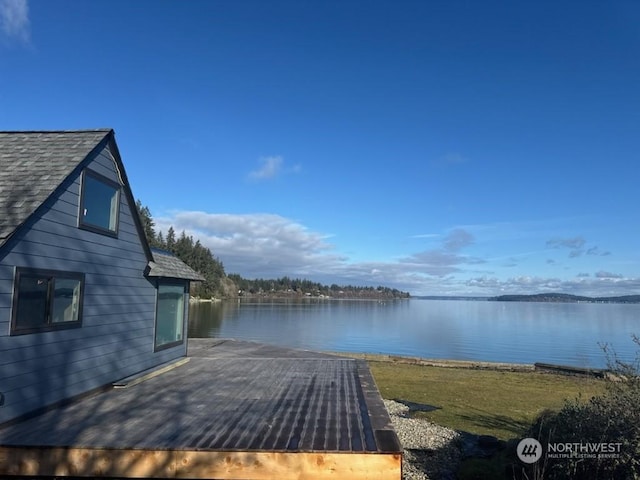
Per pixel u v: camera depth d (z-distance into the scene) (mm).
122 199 7391
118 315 7234
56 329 5602
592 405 5094
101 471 4215
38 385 5273
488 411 10203
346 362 9547
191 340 13773
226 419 5215
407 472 6402
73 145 6352
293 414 5445
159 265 8828
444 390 12812
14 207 5055
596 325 48875
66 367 5812
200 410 5621
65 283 5812
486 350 26812
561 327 45688
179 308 9906
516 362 22047
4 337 4703
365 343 29109
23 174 5680
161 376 7977
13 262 4820
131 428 4832
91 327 6426
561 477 4688
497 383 14258
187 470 4180
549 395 12180
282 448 4219
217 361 9719
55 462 4246
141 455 4215
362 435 4621
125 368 7449
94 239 6516
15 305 4848
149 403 5977
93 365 6465
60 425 4918
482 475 5672
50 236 5477
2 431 4656
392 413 9953
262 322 43906
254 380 7633
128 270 7613
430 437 7934
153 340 8539
